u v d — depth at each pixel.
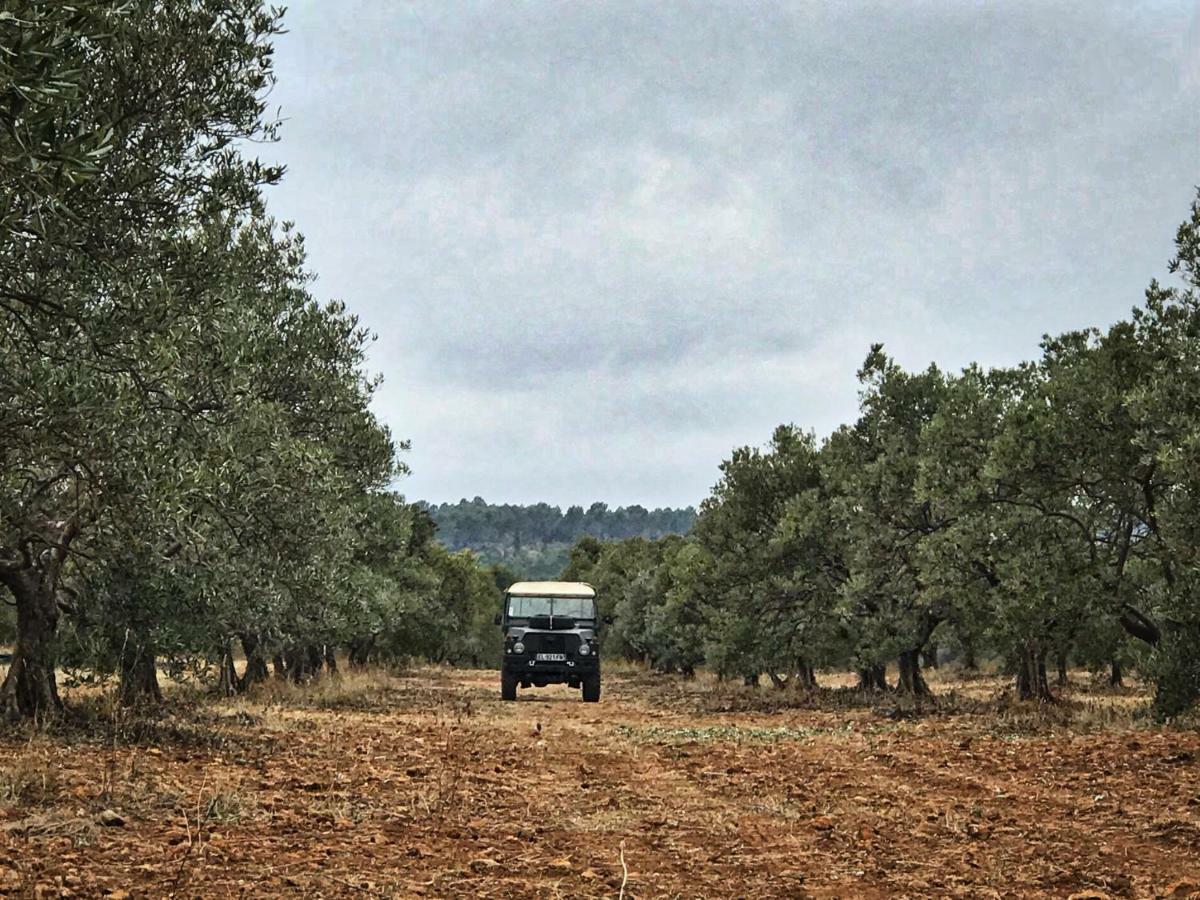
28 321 10.12
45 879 6.19
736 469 35.09
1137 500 19.30
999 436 20.19
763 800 11.03
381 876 6.94
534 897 6.59
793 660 33.66
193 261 11.45
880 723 22.16
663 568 59.59
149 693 18.05
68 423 9.54
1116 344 19.45
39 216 6.86
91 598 15.78
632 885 7.04
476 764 13.67
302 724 18.94
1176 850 8.17
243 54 11.55
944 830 9.24
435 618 62.97
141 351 10.20
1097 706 22.64
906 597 26.78
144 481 10.51
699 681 46.38
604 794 11.38
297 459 14.53
